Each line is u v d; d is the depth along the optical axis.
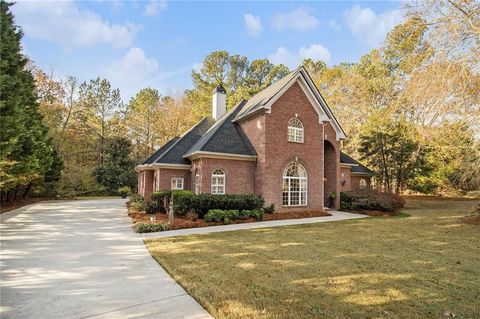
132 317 4.32
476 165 13.83
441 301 4.93
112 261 7.50
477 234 11.20
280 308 4.59
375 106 36.12
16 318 4.28
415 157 28.16
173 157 20.55
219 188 17.69
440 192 33.38
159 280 6.02
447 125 12.91
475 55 11.68
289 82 18.45
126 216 17.05
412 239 10.32
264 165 17.48
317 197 19.33
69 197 33.47
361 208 19.94
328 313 4.43
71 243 9.67
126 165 40.34
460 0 11.91
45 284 5.77
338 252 8.37
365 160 34.91
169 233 11.63
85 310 4.56
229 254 8.12
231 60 50.50
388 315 4.38
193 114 45.38
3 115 16.48
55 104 39.75
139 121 48.47
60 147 38.75
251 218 15.43
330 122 21.61
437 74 12.05
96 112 45.50
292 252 8.37
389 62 33.81
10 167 18.16
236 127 20.52
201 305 4.78
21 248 8.91
